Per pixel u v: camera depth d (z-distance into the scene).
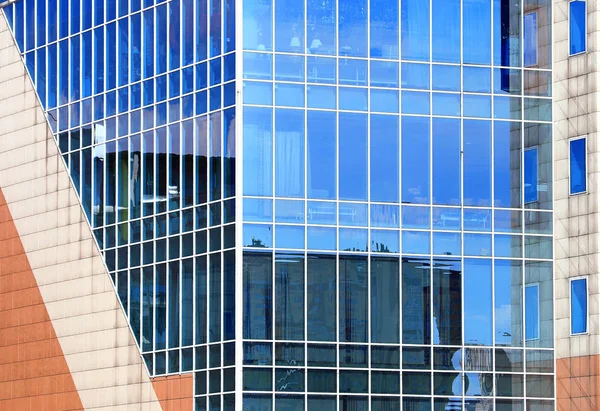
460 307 84.81
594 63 86.19
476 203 85.81
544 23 87.69
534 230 86.56
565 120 87.06
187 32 86.44
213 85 84.69
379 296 83.62
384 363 83.25
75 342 91.69
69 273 92.50
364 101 84.69
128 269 88.56
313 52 84.38
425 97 85.62
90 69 92.19
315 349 82.31
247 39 83.75
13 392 96.06
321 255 83.12
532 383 85.44
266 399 81.44
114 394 88.75
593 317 85.00
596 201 85.44
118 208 89.56
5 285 97.12
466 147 85.94
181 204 85.75
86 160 91.88
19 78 96.94
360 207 83.94
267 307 82.12
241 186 82.69
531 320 85.88
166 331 85.75
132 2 89.88
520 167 86.69
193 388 83.75
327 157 83.88
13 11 97.69
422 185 85.00
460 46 86.44
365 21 85.25
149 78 88.38
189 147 85.69
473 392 84.50
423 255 84.62
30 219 95.50
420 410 83.44
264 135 83.31
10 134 97.25
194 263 84.62
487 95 86.56
